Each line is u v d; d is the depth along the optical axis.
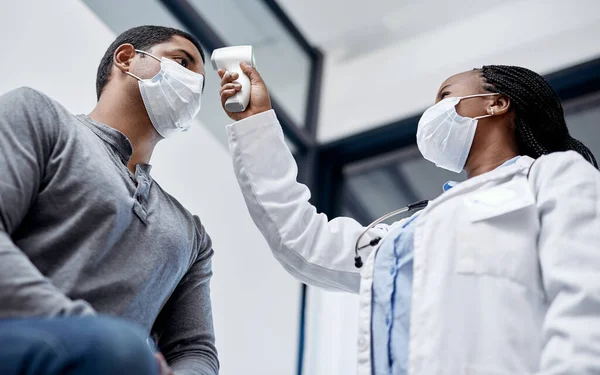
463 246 1.38
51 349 0.86
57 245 1.33
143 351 0.93
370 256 1.54
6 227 1.24
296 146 4.50
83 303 1.12
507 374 1.23
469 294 1.32
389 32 4.52
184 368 1.51
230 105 1.81
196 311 1.63
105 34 3.08
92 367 0.87
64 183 1.36
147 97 1.68
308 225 1.79
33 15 2.75
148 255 1.43
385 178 4.36
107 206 1.38
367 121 4.35
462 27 4.25
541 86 1.70
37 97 1.43
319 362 3.50
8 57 2.60
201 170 3.35
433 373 1.25
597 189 1.35
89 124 1.55
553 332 1.20
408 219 1.68
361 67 4.59
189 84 1.73
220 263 3.28
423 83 4.22
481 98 1.71
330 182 4.48
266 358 3.36
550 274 1.27
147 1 3.64
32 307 1.08
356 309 3.53
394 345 1.39
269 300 3.50
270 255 3.60
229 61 1.86
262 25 4.39
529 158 1.54
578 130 3.79
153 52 1.76
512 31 4.05
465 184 1.51
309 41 4.71
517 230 1.38
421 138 1.76
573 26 3.86
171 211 1.58
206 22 3.99
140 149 1.68
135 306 1.38
